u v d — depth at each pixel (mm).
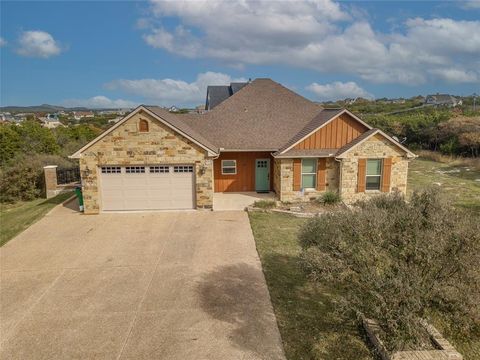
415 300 6117
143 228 15156
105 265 11562
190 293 9562
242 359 6938
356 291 6738
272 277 10281
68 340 7715
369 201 8711
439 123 36469
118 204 17531
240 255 12008
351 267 6797
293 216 16609
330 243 7180
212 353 7141
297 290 9516
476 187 21828
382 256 6684
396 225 6977
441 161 32562
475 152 31750
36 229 15234
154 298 9375
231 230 14625
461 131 33250
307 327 7863
